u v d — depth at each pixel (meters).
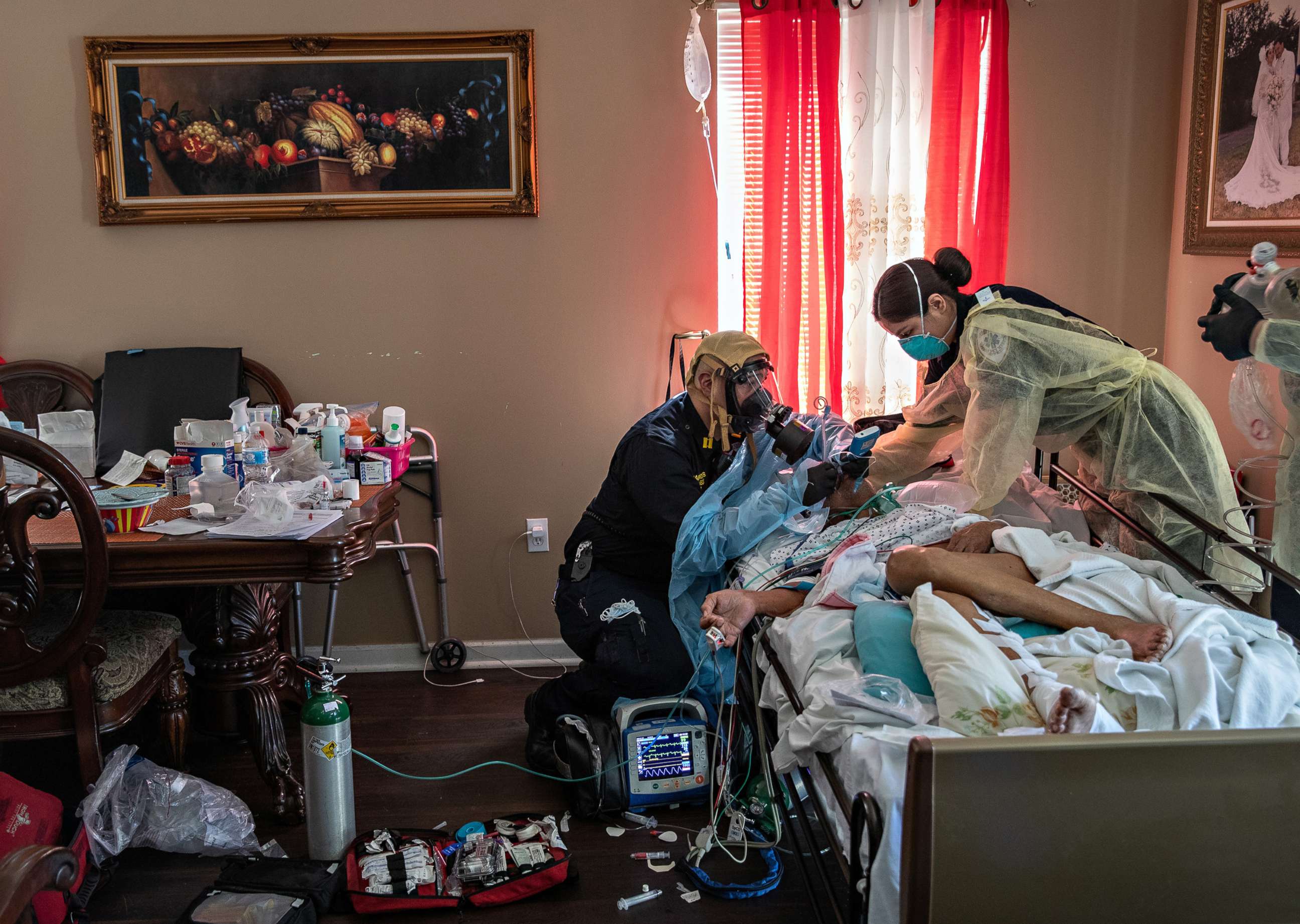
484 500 3.17
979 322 2.06
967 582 1.83
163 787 2.19
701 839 2.15
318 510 2.34
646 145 3.01
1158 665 1.51
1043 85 3.00
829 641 1.83
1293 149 2.47
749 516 2.34
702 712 2.36
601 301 3.08
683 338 2.98
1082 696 1.37
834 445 2.62
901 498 2.46
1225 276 2.81
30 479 2.66
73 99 2.93
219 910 1.90
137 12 2.90
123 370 2.93
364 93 2.94
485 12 2.94
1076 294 3.10
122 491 2.38
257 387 3.08
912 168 2.95
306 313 3.06
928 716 1.54
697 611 2.44
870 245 2.93
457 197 3.00
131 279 3.02
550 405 3.13
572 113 2.99
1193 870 1.13
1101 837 1.11
